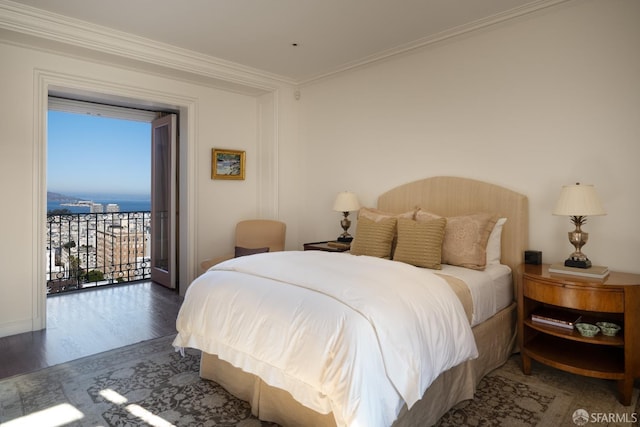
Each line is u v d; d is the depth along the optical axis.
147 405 2.12
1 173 3.12
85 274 5.16
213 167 4.47
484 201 3.16
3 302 3.16
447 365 1.87
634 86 2.49
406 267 2.32
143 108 4.74
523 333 2.52
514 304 2.87
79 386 2.34
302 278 2.08
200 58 3.89
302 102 4.85
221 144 4.57
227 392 2.27
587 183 2.69
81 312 3.83
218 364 2.32
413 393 1.61
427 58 3.60
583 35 2.69
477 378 2.33
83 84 3.54
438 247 2.78
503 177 3.11
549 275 2.40
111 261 5.43
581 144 2.71
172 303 4.17
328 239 4.59
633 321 2.10
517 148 3.03
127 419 1.99
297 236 4.96
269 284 2.12
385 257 3.12
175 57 3.75
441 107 3.50
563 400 2.18
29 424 1.94
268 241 4.38
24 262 3.24
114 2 2.83
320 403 1.61
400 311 1.77
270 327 1.88
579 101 2.72
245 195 4.83
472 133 3.29
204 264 3.95
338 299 1.81
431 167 3.58
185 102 4.25
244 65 4.20
